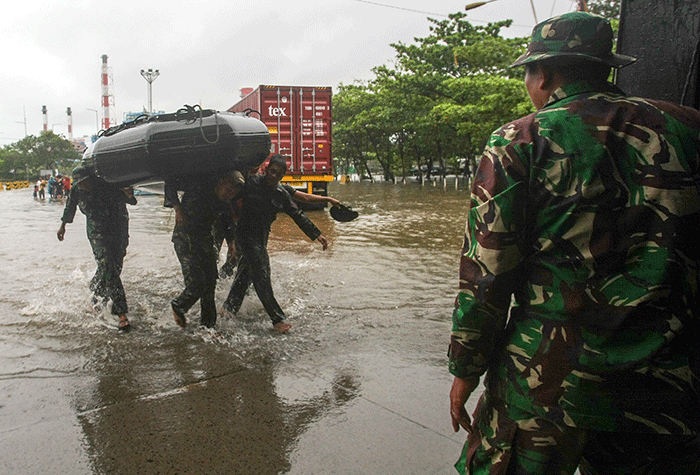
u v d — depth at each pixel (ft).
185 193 14.53
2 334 14.89
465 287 4.96
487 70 87.92
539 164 4.73
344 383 11.61
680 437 4.54
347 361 12.88
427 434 9.42
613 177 4.55
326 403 10.66
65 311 17.16
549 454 4.78
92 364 12.71
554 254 4.74
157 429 9.61
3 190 185.98
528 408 4.82
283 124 55.77
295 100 55.98
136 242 32.73
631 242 4.52
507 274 4.82
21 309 17.39
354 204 63.36
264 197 14.76
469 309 4.91
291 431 9.54
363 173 178.29
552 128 4.78
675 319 4.49
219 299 18.57
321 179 56.80
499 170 4.88
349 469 8.34
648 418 4.51
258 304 17.89
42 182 108.37
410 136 142.72
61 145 321.11
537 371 4.76
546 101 5.38
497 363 5.19
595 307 4.57
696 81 7.16
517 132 4.94
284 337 14.61
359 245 30.81
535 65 5.39
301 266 24.27
